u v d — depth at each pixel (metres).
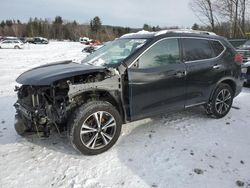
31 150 3.69
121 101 3.75
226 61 4.86
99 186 2.91
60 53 27.97
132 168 3.26
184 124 4.66
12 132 4.30
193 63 4.36
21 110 3.73
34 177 3.06
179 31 4.40
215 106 4.85
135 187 2.90
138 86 3.75
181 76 4.19
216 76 4.72
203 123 4.73
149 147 3.79
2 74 10.98
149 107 3.96
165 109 4.16
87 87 3.43
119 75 3.67
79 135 3.36
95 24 93.69
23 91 3.97
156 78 3.90
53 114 3.40
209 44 4.69
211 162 3.41
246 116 5.23
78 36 91.88
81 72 3.44
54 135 4.16
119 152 3.63
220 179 3.06
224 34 27.45
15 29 94.06
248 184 2.98
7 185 2.90
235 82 5.10
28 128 3.71
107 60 4.08
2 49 33.41
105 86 3.55
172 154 3.59
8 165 3.29
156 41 3.98
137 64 3.78
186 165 3.33
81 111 3.35
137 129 4.41
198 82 4.46
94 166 3.30
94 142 3.50
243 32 25.95
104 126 3.55
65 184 2.95
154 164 3.35
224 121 4.88
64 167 3.27
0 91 7.39
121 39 4.61
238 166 3.34
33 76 3.61
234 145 3.90
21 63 16.02
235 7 26.00
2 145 3.83
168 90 4.09
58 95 3.45
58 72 3.53
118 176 3.09
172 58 4.16
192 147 3.80
